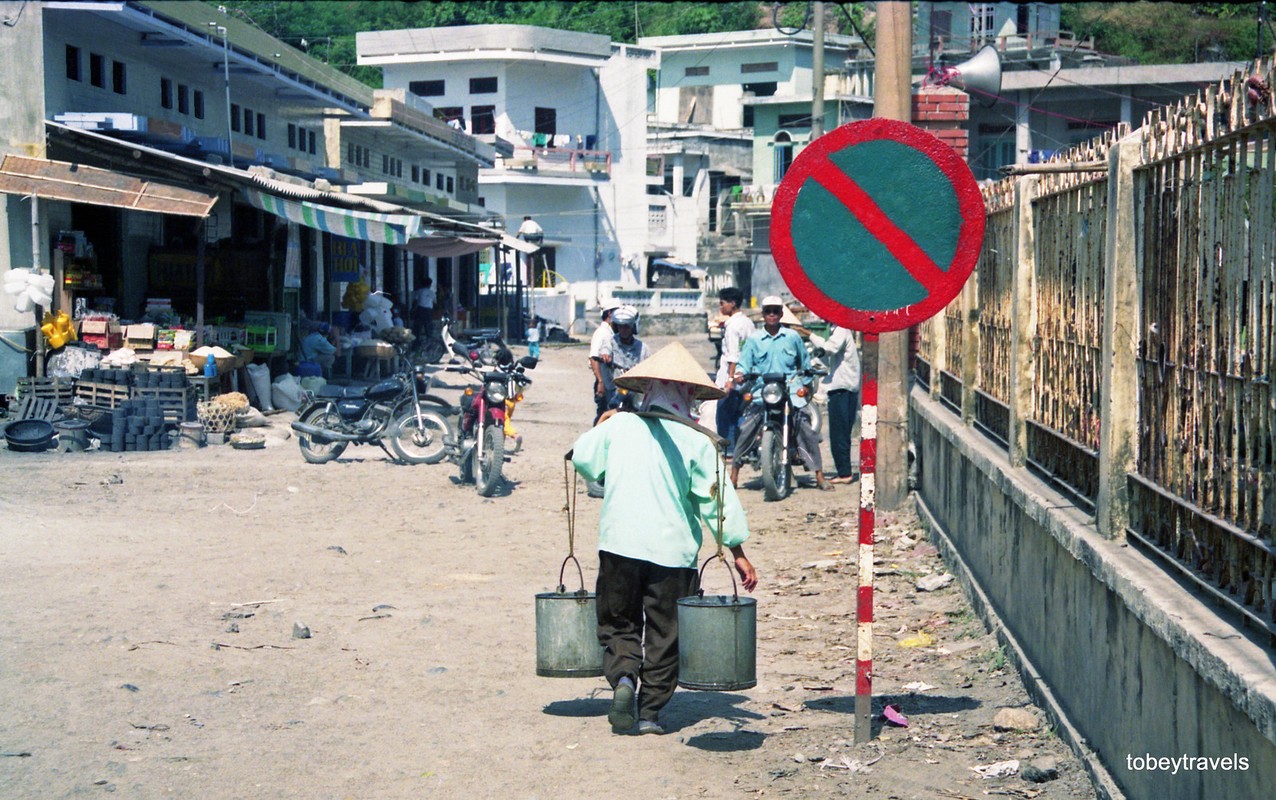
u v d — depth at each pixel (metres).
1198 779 3.69
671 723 5.75
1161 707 4.05
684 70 69.88
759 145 56.38
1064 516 5.55
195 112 22.86
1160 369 4.69
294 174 25.08
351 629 7.26
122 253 19.28
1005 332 7.96
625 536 5.48
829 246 5.29
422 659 6.71
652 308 56.69
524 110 56.88
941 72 13.82
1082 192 6.00
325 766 5.07
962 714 5.84
